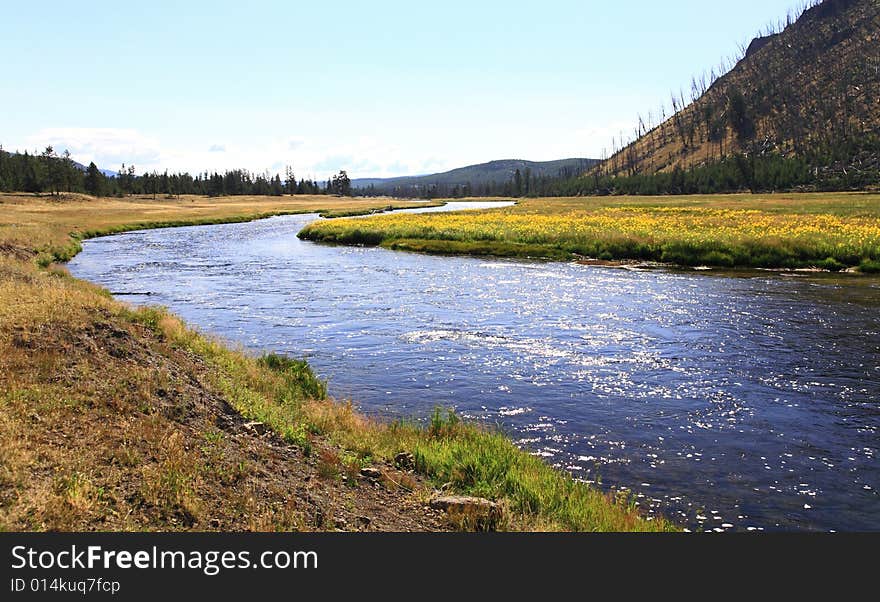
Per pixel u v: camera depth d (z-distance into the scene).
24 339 10.57
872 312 22.94
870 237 38.75
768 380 15.00
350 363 16.62
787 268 35.47
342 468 9.06
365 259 42.91
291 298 27.00
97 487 6.61
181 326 16.14
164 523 6.36
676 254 38.50
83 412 8.33
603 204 108.12
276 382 13.07
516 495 8.67
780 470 10.03
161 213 99.31
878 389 14.24
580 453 10.77
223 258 43.47
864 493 9.19
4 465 6.54
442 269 37.22
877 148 150.50
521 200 184.88
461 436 10.92
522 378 15.30
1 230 41.50
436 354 17.55
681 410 12.98
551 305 25.11
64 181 135.50
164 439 8.02
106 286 30.16
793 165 147.88
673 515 8.52
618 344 18.66
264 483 7.75
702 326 20.98
